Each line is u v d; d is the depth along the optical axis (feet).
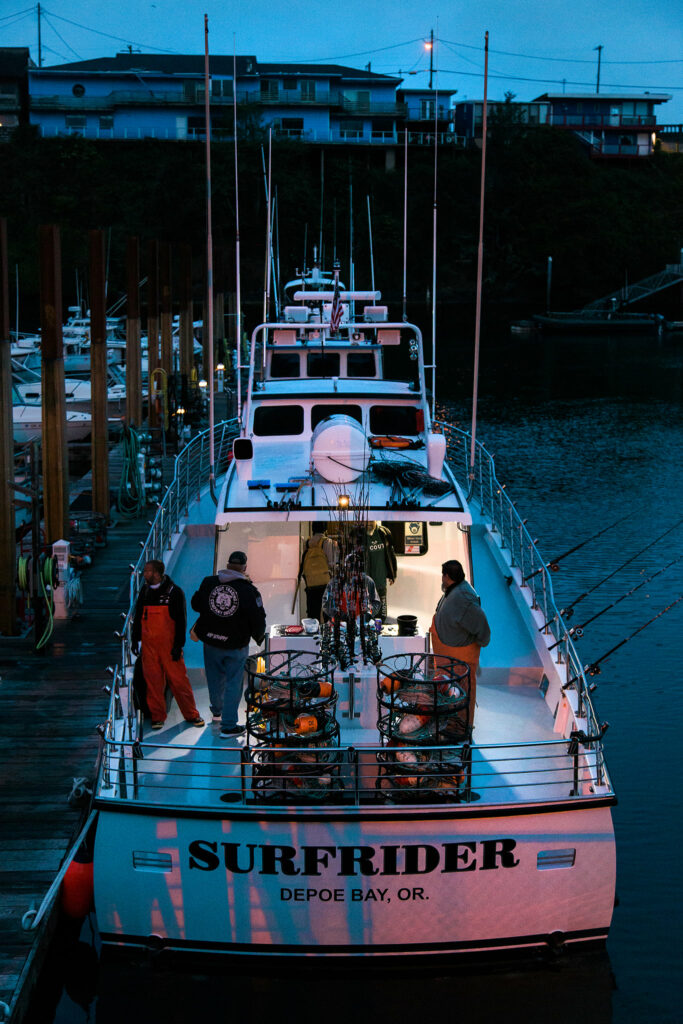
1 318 43.04
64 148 235.61
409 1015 25.89
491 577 39.65
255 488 33.32
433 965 25.77
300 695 25.75
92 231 63.62
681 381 165.17
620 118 307.37
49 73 251.19
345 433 33.76
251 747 24.76
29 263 210.38
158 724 29.63
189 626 35.45
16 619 45.16
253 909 24.94
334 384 41.19
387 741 26.04
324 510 31.30
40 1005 25.98
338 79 259.19
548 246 267.80
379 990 26.03
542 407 139.23
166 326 102.94
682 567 66.85
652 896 30.73
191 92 250.16
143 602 29.45
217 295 159.74
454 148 268.62
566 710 28.99
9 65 250.78
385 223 246.88
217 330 159.84
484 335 237.45
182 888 25.02
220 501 32.73
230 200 222.48
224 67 253.44
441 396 149.59
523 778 26.86
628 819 35.09
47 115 251.39
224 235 225.35
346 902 24.79
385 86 262.06
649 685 47.09
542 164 277.23
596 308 259.60
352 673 27.91
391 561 33.71
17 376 116.98
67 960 27.61
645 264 272.92
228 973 26.00
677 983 26.78
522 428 122.62
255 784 25.44
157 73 249.14
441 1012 25.84
